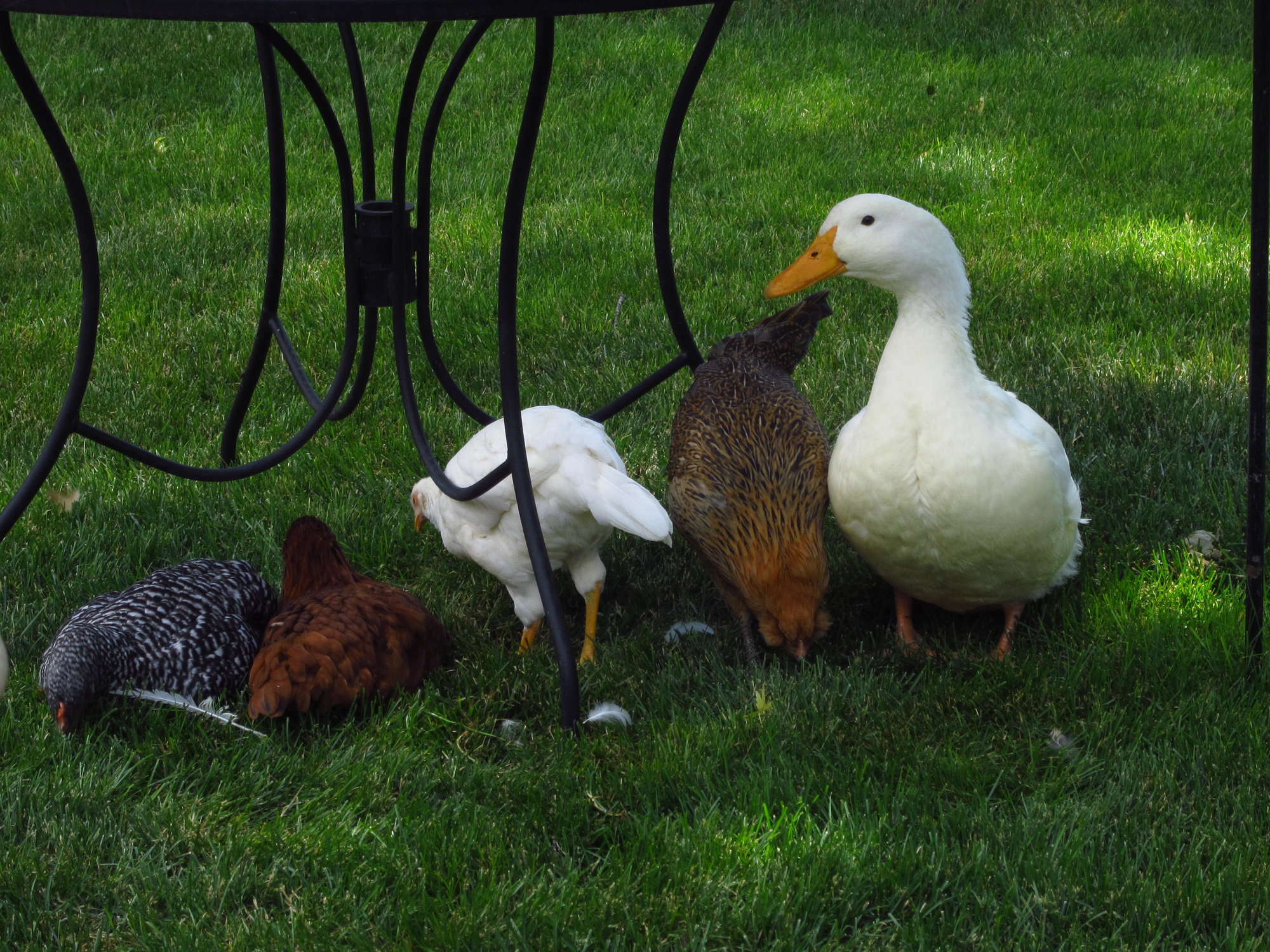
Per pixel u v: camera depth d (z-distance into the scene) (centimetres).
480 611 272
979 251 350
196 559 272
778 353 281
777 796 243
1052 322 326
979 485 249
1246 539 258
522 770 246
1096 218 369
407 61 502
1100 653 258
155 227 363
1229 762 244
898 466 251
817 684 256
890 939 231
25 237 359
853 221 253
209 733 250
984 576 255
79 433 263
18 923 233
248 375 289
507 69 495
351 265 268
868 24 564
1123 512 281
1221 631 258
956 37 552
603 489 252
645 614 273
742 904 233
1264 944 229
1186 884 233
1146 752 246
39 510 283
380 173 409
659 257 280
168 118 454
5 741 248
